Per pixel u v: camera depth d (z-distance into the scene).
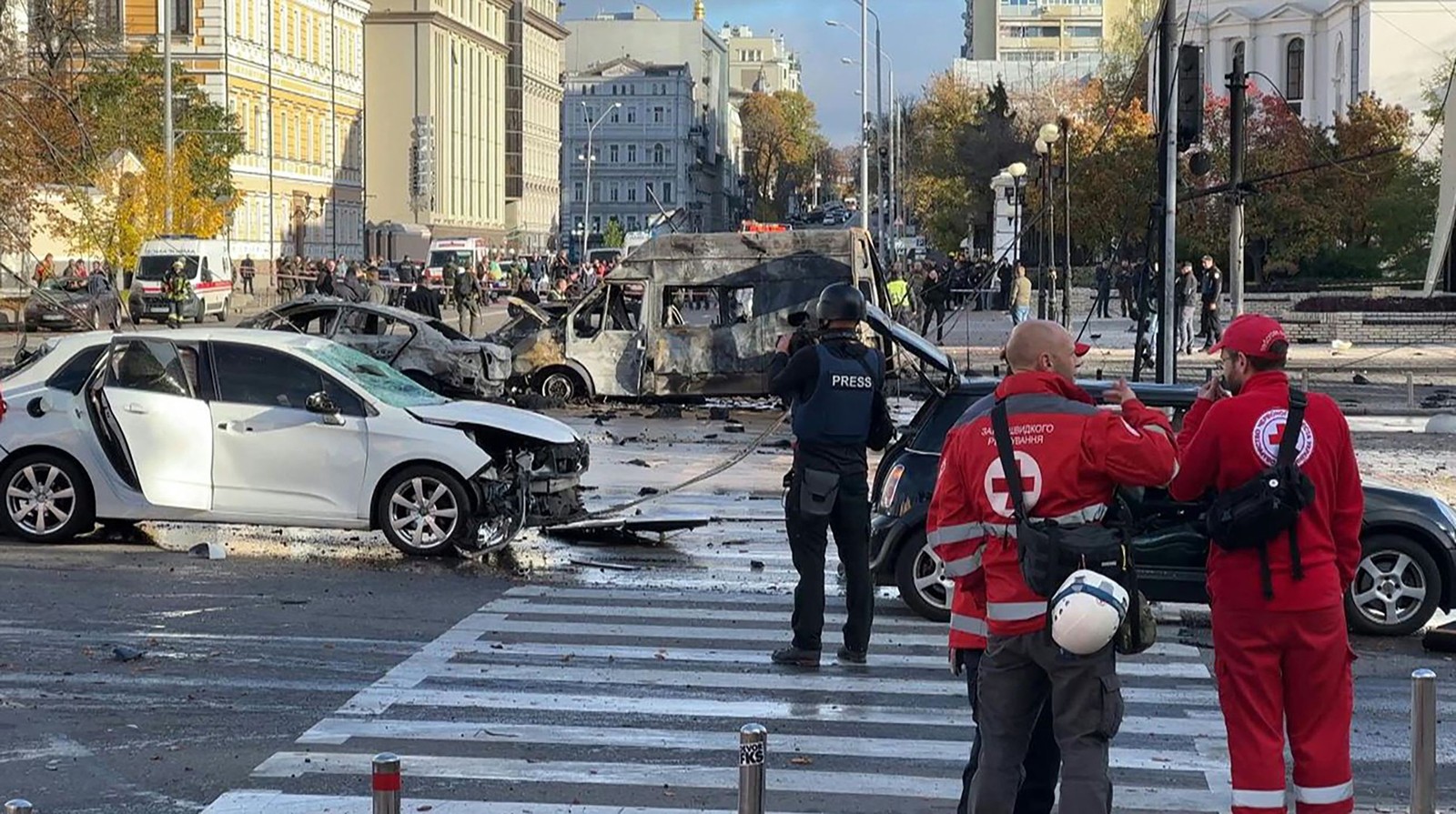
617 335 27.41
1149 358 32.84
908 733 8.49
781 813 7.19
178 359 13.84
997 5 163.12
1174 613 11.83
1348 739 6.48
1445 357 38.88
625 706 8.96
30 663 9.76
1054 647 5.79
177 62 63.56
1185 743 8.41
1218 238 59.31
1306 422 6.43
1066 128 40.16
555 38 145.88
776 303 27.05
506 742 8.23
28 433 13.70
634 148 168.62
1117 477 5.89
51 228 41.69
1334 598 6.40
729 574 13.09
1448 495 17.48
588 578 12.85
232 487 13.59
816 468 9.67
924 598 11.37
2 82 30.05
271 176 82.88
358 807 7.20
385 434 13.53
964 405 11.58
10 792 7.41
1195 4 103.00
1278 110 63.50
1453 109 46.19
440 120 110.75
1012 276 47.84
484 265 81.00
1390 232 61.84
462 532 13.53
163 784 7.54
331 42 93.69
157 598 11.71
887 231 82.50
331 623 10.96
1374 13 90.25
